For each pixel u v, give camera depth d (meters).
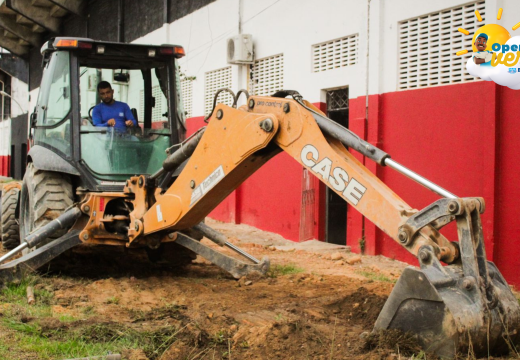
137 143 6.90
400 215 3.94
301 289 6.24
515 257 6.64
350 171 4.20
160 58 7.17
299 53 9.94
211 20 12.48
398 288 3.87
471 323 3.61
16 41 23.19
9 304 5.25
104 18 17.73
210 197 5.34
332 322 4.86
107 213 6.60
